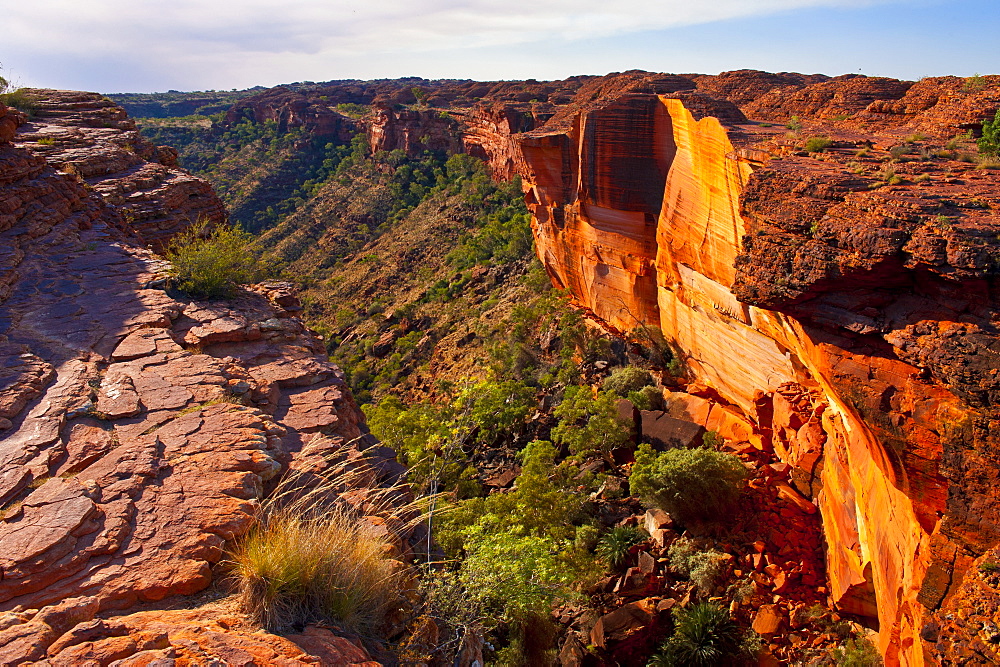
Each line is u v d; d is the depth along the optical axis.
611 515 21.91
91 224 17.12
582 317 42.47
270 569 5.48
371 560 6.16
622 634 16.12
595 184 37.12
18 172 16.31
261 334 11.80
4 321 10.89
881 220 11.94
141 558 5.65
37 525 5.88
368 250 84.00
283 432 8.62
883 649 13.04
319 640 5.17
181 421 8.05
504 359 42.16
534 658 13.84
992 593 8.60
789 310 13.63
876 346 11.95
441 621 6.77
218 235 14.71
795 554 17.86
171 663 4.39
